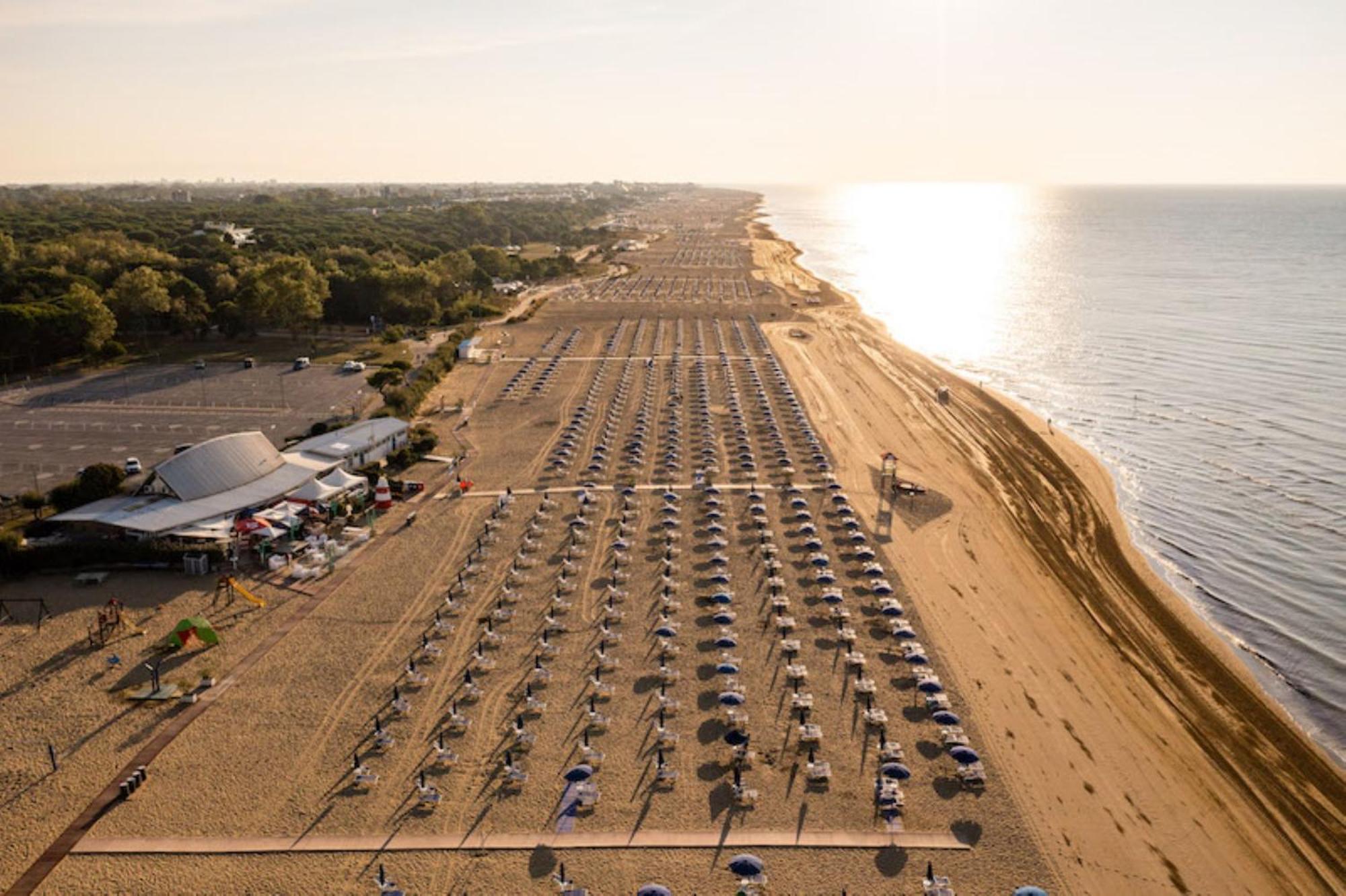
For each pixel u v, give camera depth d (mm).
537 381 117562
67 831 37219
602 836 36969
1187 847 37688
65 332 121750
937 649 52312
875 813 38625
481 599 57938
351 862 35594
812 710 45906
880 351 136750
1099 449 91375
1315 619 58500
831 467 83438
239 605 56719
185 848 36344
